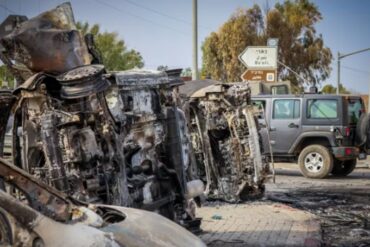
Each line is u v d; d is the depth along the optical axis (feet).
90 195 20.30
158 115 24.17
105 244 11.57
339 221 32.55
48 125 19.93
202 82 39.14
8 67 22.18
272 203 37.47
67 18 22.24
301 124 53.26
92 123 20.68
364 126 52.34
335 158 52.85
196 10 59.31
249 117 36.63
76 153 20.16
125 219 13.92
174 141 24.63
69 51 21.16
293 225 30.14
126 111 22.75
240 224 30.22
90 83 19.95
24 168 21.07
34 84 20.16
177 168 24.58
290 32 138.62
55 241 11.18
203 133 36.86
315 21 141.49
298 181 50.24
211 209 34.73
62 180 19.72
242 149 36.96
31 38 20.95
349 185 47.32
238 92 36.78
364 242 27.12
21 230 11.11
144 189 23.25
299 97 53.52
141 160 23.36
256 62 70.28
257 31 137.80
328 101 53.01
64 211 13.42
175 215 24.84
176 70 25.53
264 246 25.31
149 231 13.48
